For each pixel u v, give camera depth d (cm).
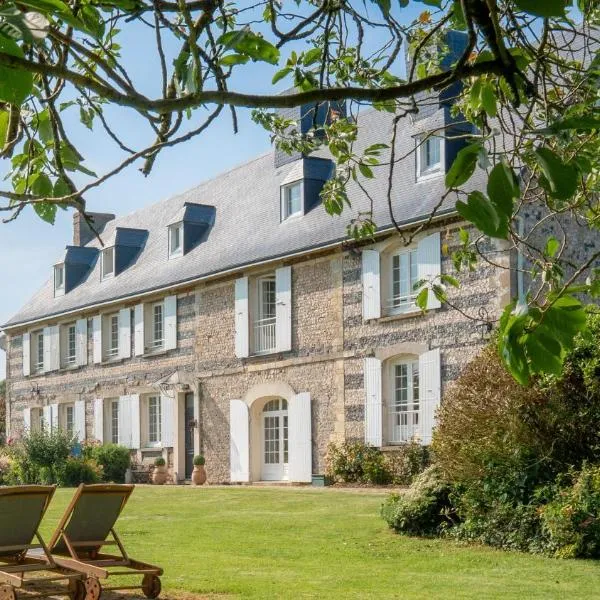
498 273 1625
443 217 1698
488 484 1084
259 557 1002
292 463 2052
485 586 815
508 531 1048
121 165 280
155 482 2400
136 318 2575
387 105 437
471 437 1088
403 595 773
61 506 1683
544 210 1619
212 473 2292
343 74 533
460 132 1811
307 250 1994
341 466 1902
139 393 2548
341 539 1132
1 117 283
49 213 329
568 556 968
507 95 303
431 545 1068
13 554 779
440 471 1184
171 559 989
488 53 238
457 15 258
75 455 2467
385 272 1881
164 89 281
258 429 2200
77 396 2805
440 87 226
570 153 407
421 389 1767
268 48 266
